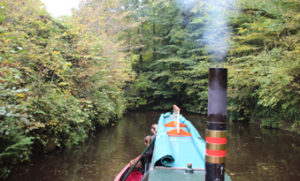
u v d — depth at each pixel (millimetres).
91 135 9492
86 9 10961
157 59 25828
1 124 4309
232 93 13438
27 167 5434
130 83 23484
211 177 1786
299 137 9859
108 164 6004
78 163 5953
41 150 6500
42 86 6047
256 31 10664
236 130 11820
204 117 18562
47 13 7879
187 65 22672
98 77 9828
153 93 24484
